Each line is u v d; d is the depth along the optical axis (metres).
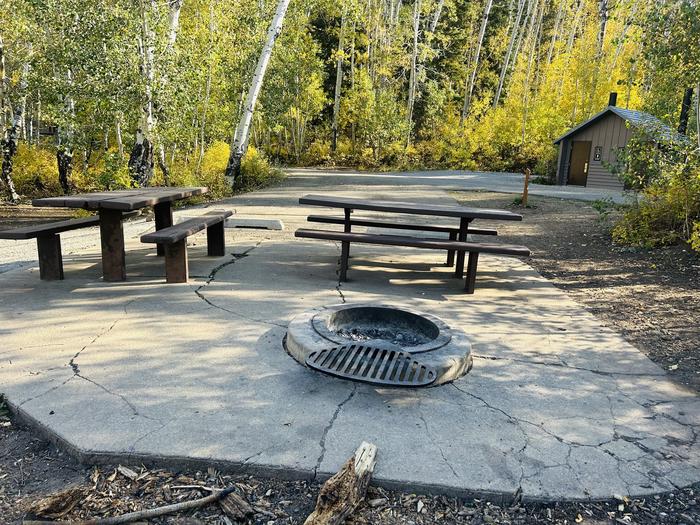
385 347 3.33
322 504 2.04
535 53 37.22
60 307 4.41
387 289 5.27
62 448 2.46
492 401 2.97
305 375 3.20
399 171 30.39
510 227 10.02
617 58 26.19
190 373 3.17
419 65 33.72
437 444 2.51
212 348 3.57
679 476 2.35
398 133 32.31
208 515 2.08
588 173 20.47
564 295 5.35
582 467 2.38
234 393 2.93
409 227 6.45
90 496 2.16
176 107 12.91
